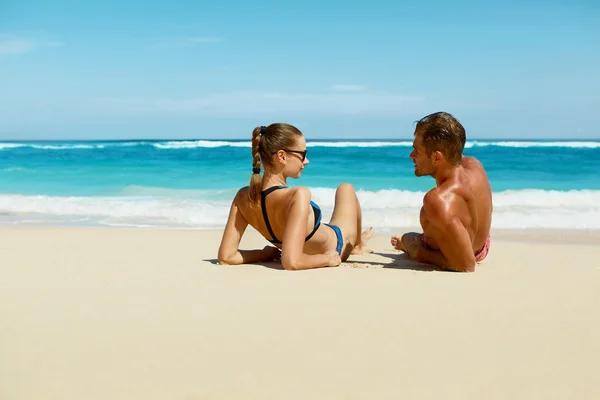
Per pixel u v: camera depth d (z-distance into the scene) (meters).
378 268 4.62
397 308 3.39
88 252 5.58
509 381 2.40
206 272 4.41
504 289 3.88
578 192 11.92
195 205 10.87
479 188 4.63
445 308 3.40
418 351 2.72
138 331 2.99
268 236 4.86
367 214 9.45
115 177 17.33
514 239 7.25
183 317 3.22
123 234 7.36
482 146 31.92
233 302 3.52
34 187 15.05
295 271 4.43
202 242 6.54
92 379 2.42
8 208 10.69
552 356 2.66
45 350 2.73
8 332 2.97
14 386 2.35
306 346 2.78
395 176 17.30
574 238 7.29
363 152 26.06
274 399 2.25
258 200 4.64
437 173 4.59
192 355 2.67
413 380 2.41
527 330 3.01
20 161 22.84
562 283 4.09
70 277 4.25
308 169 19.44
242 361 2.60
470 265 4.50
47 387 2.35
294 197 4.45
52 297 3.65
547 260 5.15
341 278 4.18
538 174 17.78
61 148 31.00
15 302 3.53
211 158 23.78
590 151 26.28
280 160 4.56
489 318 3.21
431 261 4.94
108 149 30.03
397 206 10.80
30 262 4.89
